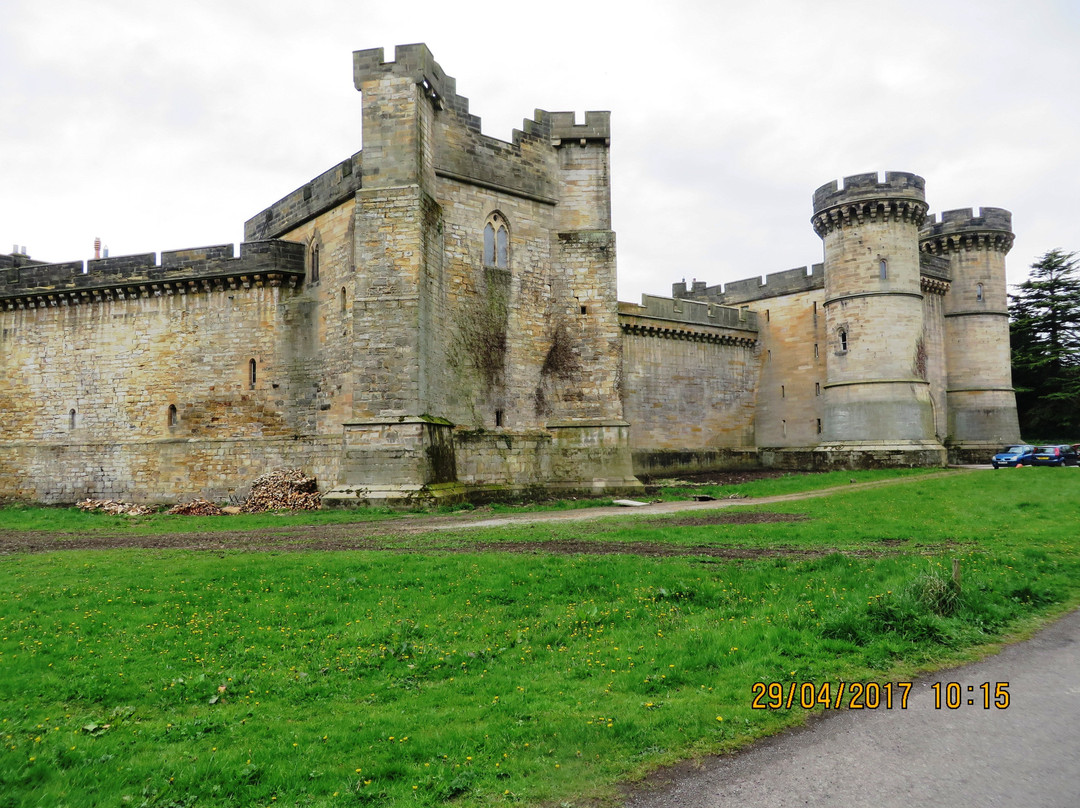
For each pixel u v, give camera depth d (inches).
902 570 470.9
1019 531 652.1
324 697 315.0
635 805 217.6
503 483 1138.0
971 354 1850.4
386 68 1037.8
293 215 1263.5
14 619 423.2
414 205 1003.9
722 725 269.1
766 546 601.6
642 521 780.0
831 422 1678.2
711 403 1827.0
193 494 1220.5
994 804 212.5
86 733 276.8
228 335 1239.5
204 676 332.8
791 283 1881.2
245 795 226.7
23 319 1390.3
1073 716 273.1
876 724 270.5
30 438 1364.4
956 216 1876.2
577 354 1221.7
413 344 984.9
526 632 387.2
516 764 244.2
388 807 218.7
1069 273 2274.9
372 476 970.1
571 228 1254.9
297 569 519.8
